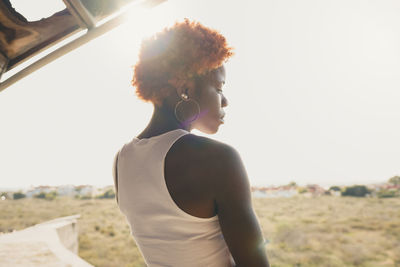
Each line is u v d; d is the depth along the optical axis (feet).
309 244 48.70
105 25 4.04
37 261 16.78
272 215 81.61
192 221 1.85
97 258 44.27
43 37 4.60
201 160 1.74
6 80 4.60
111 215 87.51
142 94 2.21
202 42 2.06
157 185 1.91
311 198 110.52
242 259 1.67
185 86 2.10
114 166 2.62
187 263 1.91
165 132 2.11
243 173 1.77
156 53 2.14
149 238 2.06
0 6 4.00
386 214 71.56
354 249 43.75
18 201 131.23
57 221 36.40
